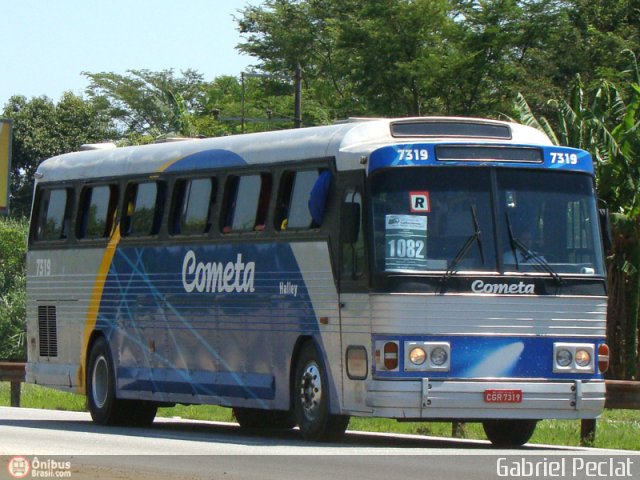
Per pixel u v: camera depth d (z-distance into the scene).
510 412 29.12
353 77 100.12
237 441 31.67
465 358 28.92
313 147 31.55
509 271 29.42
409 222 29.11
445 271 29.03
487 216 29.58
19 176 153.50
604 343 30.34
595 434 34.91
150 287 37.19
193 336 35.50
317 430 30.92
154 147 38.16
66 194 41.16
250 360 33.41
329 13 123.12
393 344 28.69
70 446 29.53
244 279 33.62
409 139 30.58
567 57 101.81
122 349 38.31
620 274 65.31
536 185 30.16
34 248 42.34
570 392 29.66
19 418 41.91
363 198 29.42
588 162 30.89
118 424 39.28
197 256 35.41
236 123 134.00
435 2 97.44
